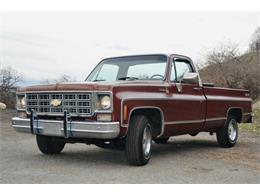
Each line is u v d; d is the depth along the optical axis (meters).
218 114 8.77
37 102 6.57
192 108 7.79
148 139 6.63
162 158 7.42
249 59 25.97
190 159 7.35
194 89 8.00
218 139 9.24
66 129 6.08
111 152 8.06
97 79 7.97
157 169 6.21
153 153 8.16
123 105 5.96
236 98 9.59
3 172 5.80
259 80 23.78
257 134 12.43
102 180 5.33
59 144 7.56
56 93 6.28
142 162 6.41
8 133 11.76
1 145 9.02
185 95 7.67
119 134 5.93
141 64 7.74
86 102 5.99
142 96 6.40
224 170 6.27
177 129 7.41
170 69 7.46
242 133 12.69
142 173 5.86
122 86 6.06
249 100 10.20
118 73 7.88
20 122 6.76
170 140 10.92
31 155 7.49
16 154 7.61
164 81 7.25
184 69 8.00
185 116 7.57
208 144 9.96
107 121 5.84
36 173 5.75
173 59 7.66
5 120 16.28
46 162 6.71
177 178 5.57
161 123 6.89
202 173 5.98
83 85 6.00
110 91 5.84
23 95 6.87
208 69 25.52
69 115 6.12
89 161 6.89
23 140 10.08
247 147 9.34
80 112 6.06
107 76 7.93
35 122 6.52
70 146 8.95
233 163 6.96
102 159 7.13
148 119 6.98
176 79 7.64
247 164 6.88
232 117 9.45
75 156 7.45
